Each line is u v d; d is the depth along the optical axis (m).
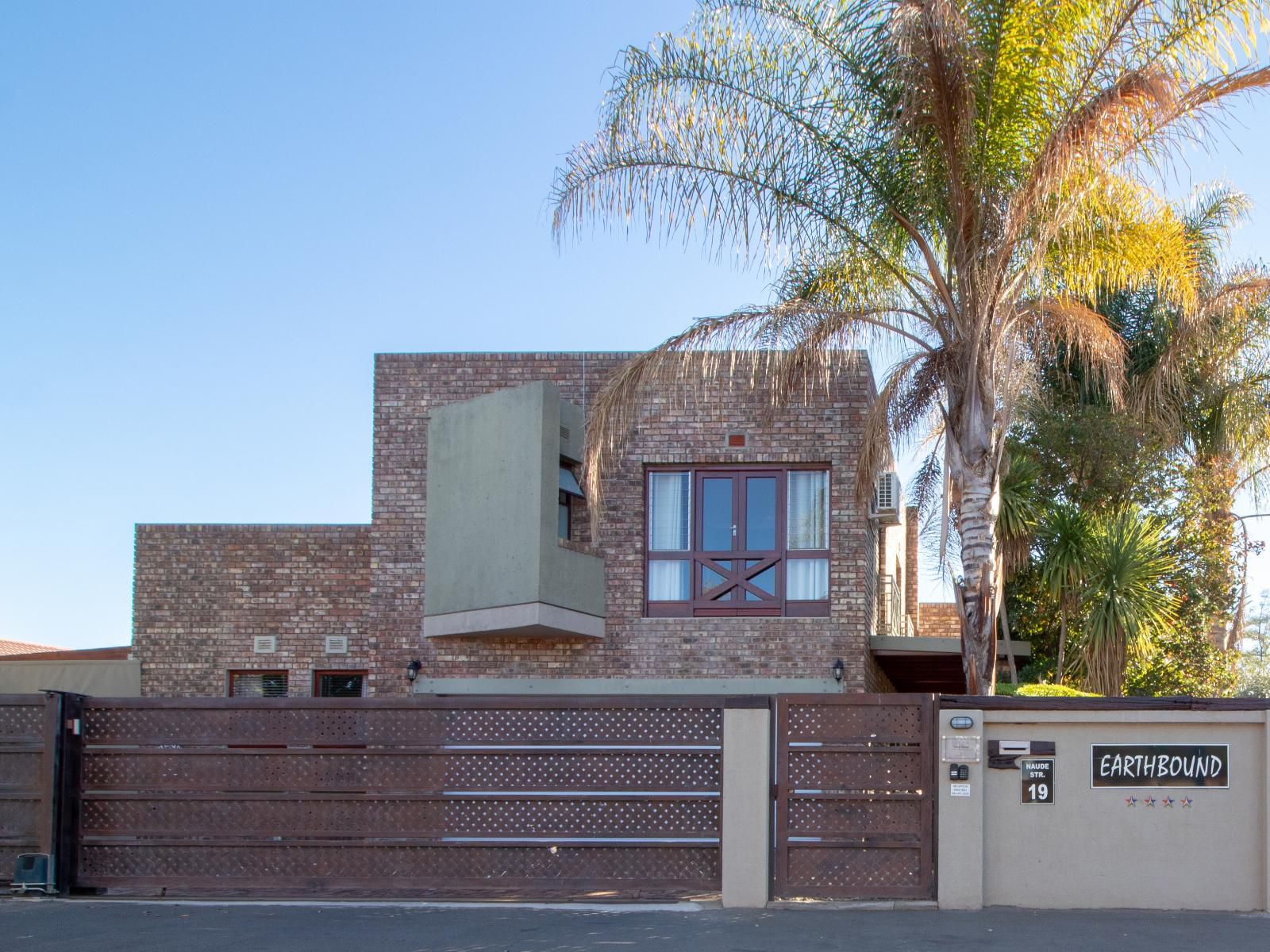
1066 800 10.63
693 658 17.70
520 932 9.52
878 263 15.15
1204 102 13.13
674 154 14.49
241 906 10.70
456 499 17.91
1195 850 10.52
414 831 11.08
